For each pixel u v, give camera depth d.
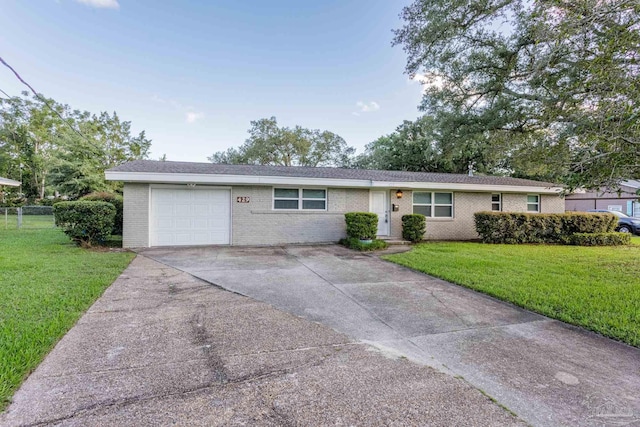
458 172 24.25
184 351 2.93
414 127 25.36
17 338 2.97
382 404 2.18
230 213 10.46
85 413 2.00
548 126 10.02
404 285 5.59
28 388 2.25
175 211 10.02
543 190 12.96
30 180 32.47
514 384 2.50
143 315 3.85
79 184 18.27
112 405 2.10
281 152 34.22
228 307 4.24
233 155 36.75
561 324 3.85
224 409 2.08
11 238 10.82
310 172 11.97
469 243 11.45
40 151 31.64
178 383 2.39
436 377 2.57
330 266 7.15
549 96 10.07
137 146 27.20
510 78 11.73
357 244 9.81
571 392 2.40
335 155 36.38
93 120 26.00
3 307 3.83
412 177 12.80
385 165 26.92
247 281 5.68
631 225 16.23
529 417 2.08
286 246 10.41
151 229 9.81
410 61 12.52
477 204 13.12
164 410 2.05
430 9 11.01
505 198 13.39
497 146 13.23
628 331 3.55
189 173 9.46
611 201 19.66
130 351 2.90
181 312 4.00
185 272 6.30
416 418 2.04
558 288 5.27
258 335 3.35
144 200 9.68
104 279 5.38
